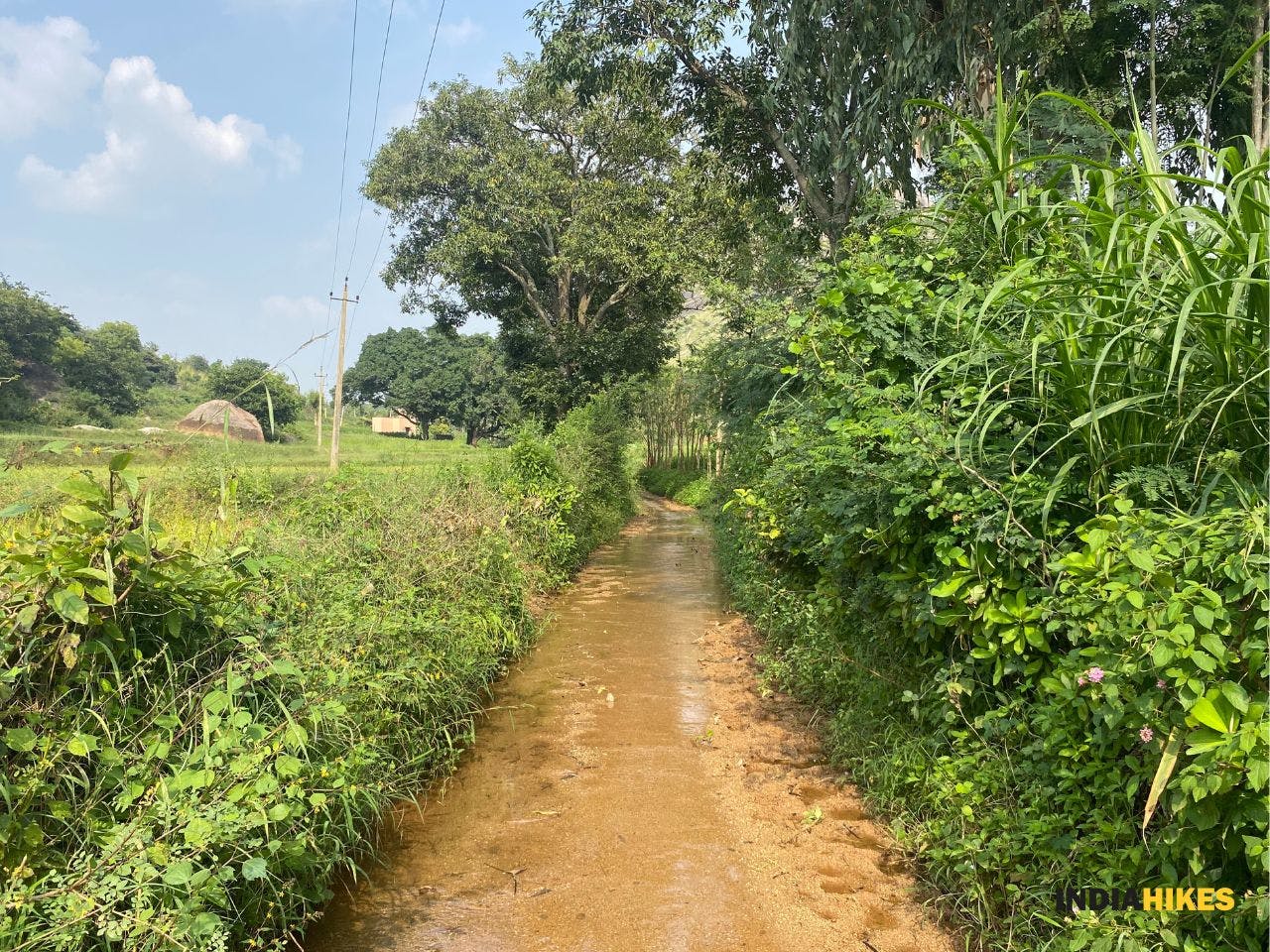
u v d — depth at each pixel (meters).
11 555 2.53
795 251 10.76
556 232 23.55
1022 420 3.09
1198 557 2.06
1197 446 2.63
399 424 72.50
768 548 5.45
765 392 7.98
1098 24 8.95
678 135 13.98
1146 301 2.58
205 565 3.23
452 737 4.96
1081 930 2.14
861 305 3.65
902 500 2.97
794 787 4.23
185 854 2.45
